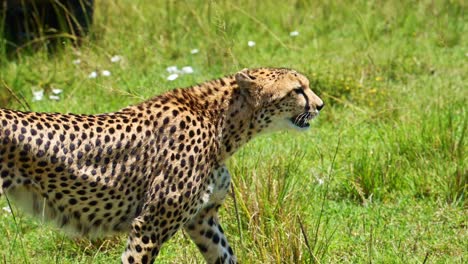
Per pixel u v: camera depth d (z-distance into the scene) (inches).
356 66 1385.3
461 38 1583.4
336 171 1044.5
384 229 928.9
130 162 759.7
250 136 815.1
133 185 764.6
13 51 1449.3
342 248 889.5
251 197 906.1
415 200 995.3
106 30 1514.5
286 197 916.6
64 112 1208.8
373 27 1601.9
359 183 1011.3
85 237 821.2
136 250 768.3
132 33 1512.1
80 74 1347.2
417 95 1280.8
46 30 1505.9
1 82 1245.7
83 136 745.6
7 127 717.9
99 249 863.1
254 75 809.5
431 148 1067.9
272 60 1429.6
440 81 1334.9
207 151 781.3
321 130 1181.7
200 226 812.6
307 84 820.0
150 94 1212.5
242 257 818.2
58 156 733.9
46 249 900.6
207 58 1418.6
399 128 1122.0
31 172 730.2
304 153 1075.3
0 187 718.5
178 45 1510.8
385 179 1019.3
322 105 823.7
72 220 763.4
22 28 1520.7
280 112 812.0
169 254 887.7
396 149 1091.3
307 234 846.5
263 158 1027.9
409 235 919.0
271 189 912.9
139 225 767.1
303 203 946.7
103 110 1232.2
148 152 764.0
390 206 983.0
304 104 814.5
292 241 813.2
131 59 1418.6
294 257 808.3
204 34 1524.4
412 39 1567.4
